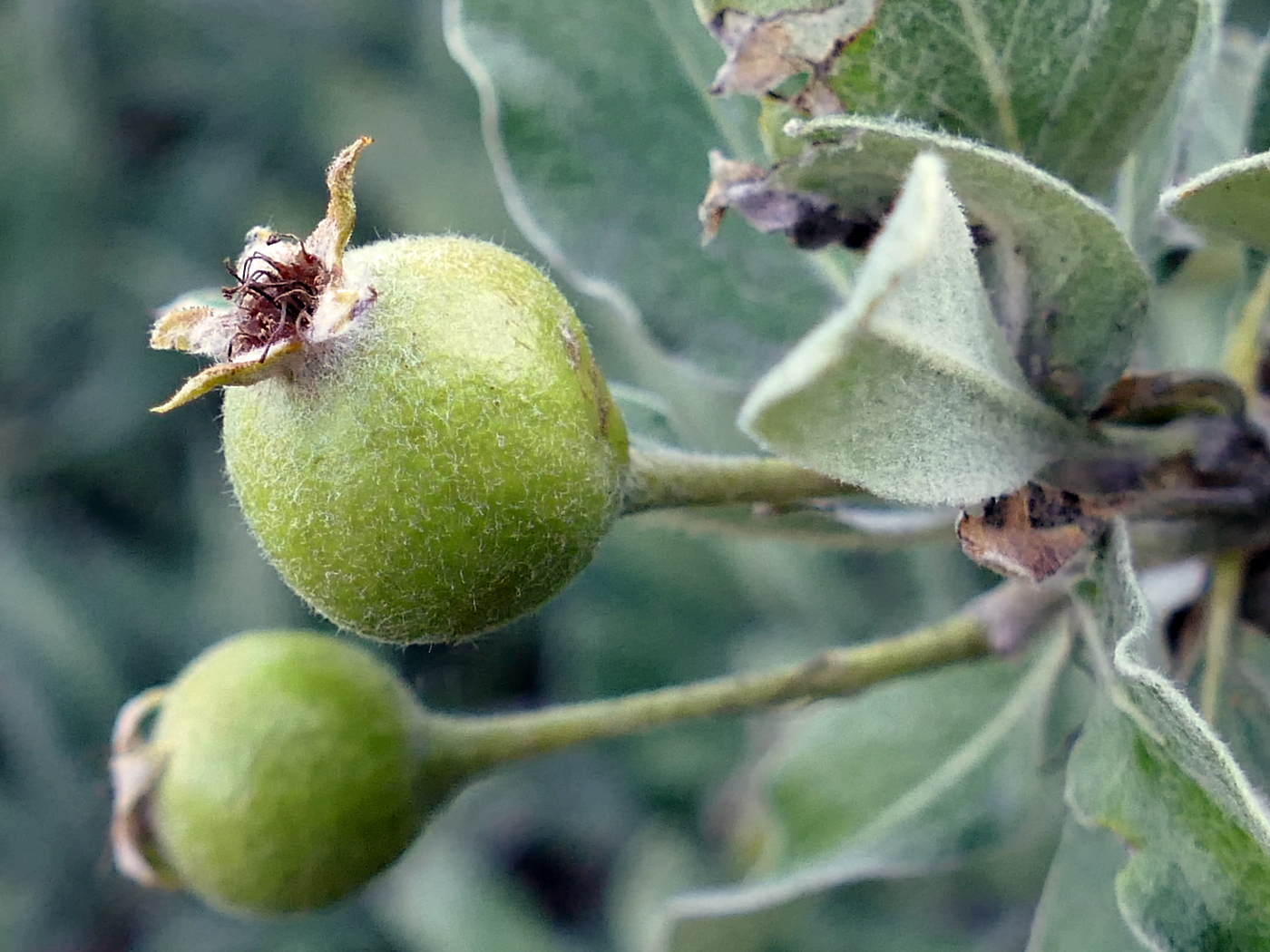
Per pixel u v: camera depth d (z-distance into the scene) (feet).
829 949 0.94
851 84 0.53
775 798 0.72
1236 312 0.60
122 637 1.28
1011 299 0.53
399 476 0.51
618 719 0.63
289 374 0.51
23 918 1.19
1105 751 0.52
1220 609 0.58
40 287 1.47
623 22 0.66
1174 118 0.57
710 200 0.54
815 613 1.00
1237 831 0.48
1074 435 0.54
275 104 1.56
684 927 0.70
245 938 1.19
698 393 0.83
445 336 0.51
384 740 0.63
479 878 1.10
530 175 0.66
